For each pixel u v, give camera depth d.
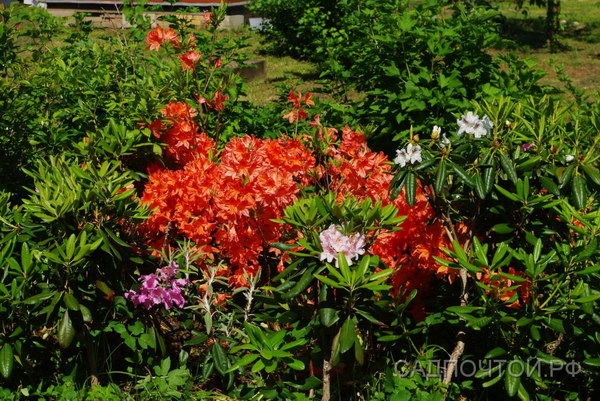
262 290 4.09
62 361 3.79
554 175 3.61
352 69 6.77
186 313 3.79
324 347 3.40
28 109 5.57
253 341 3.24
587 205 3.87
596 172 3.50
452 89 6.00
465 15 6.60
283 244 3.38
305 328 3.44
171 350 4.06
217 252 4.26
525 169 3.49
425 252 3.93
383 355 3.99
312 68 14.78
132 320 3.72
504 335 3.36
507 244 3.59
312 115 6.48
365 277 3.18
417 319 4.04
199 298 3.67
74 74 5.63
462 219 3.83
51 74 5.75
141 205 4.04
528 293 3.42
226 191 4.05
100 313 3.65
